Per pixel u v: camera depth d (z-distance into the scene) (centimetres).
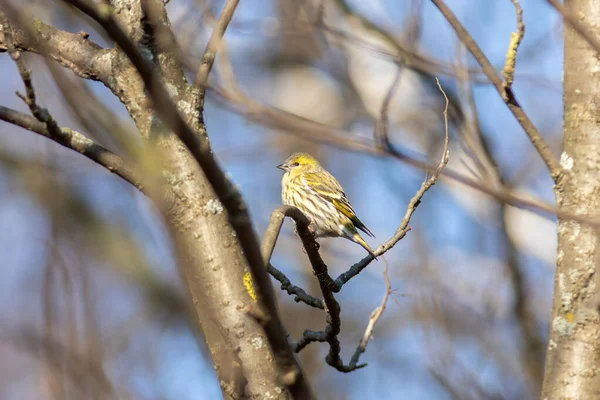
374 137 633
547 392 663
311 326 1873
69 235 1589
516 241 1552
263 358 518
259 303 391
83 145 565
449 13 680
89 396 1208
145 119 574
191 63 602
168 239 560
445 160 682
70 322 1277
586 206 675
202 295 539
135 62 363
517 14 654
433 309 1470
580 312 663
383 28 1455
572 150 691
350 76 1942
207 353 1134
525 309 1476
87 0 361
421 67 912
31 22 637
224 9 612
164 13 597
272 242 569
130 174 567
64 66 628
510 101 682
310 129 610
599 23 705
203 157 369
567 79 712
